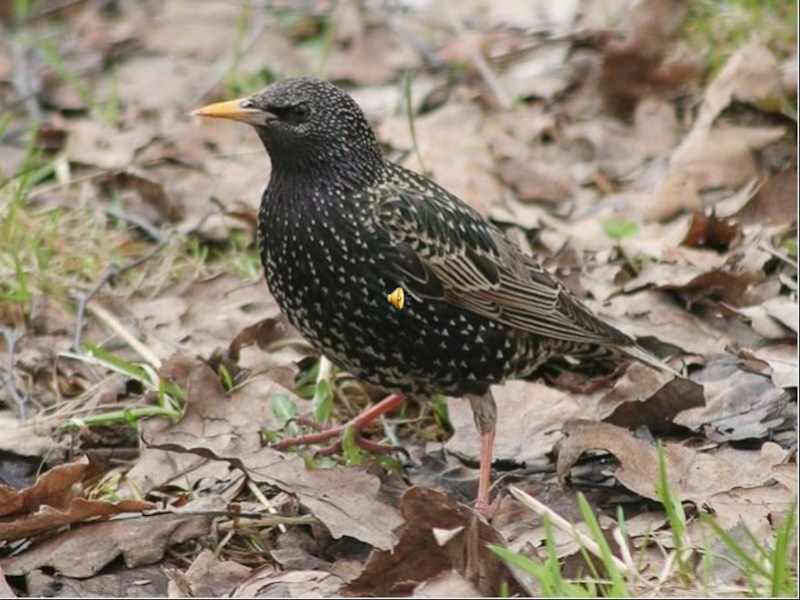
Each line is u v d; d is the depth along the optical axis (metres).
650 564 8.13
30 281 11.83
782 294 11.28
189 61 16.55
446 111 14.58
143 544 8.50
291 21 17.16
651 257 11.84
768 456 9.34
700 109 13.75
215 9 17.73
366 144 9.44
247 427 9.87
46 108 15.52
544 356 10.08
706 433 9.81
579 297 11.49
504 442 9.97
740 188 12.83
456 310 9.53
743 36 14.77
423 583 7.50
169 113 15.12
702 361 10.55
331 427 10.11
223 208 12.73
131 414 9.90
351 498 8.76
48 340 11.09
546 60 15.66
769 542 8.20
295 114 9.26
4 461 9.73
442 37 16.59
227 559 8.66
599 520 8.72
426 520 7.81
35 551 8.45
